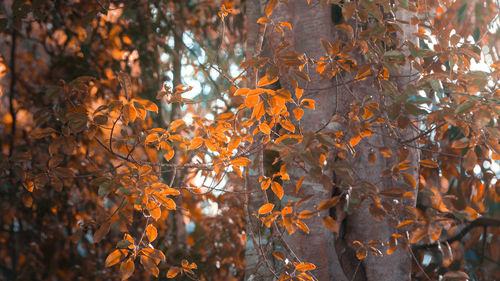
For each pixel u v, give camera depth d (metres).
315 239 3.74
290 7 3.91
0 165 3.58
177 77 4.82
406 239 3.46
